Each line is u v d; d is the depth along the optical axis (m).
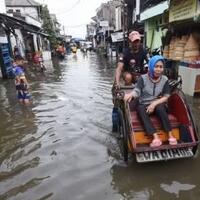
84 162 4.43
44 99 8.95
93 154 4.69
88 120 6.50
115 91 5.17
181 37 9.38
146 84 4.32
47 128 6.09
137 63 5.38
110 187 3.72
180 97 4.28
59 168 4.28
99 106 7.71
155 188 3.68
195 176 3.91
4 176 4.13
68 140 5.35
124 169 4.16
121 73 5.64
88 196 3.54
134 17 23.92
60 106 7.95
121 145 4.72
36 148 5.05
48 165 4.39
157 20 15.01
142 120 4.15
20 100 8.67
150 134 4.05
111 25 41.53
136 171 4.09
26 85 8.50
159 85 4.32
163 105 4.34
